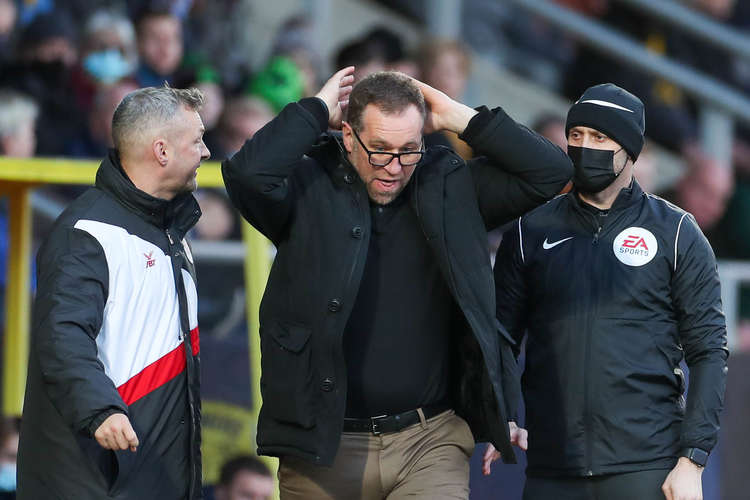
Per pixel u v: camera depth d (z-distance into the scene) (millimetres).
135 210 11883
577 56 30141
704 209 28328
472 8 30203
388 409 12000
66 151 24391
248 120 25281
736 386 20625
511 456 11930
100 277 11469
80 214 11680
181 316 12070
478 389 12195
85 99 24594
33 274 23531
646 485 12727
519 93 29859
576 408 12891
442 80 26672
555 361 13039
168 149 11906
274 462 18891
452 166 12109
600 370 12820
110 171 11859
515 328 13484
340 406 11625
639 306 12891
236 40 27969
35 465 11523
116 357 11586
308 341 11750
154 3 26562
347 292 11609
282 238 12086
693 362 12898
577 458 12891
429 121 11977
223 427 18922
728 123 29609
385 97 11383
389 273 11945
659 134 29594
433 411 12172
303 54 26391
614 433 12781
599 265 12961
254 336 17734
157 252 11945
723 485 20422
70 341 10953
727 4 30703
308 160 12164
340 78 12109
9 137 23406
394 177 11562
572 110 12961
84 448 11406
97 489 11430
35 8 25297
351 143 11766
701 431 12508
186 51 26594
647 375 12797
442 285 12055
